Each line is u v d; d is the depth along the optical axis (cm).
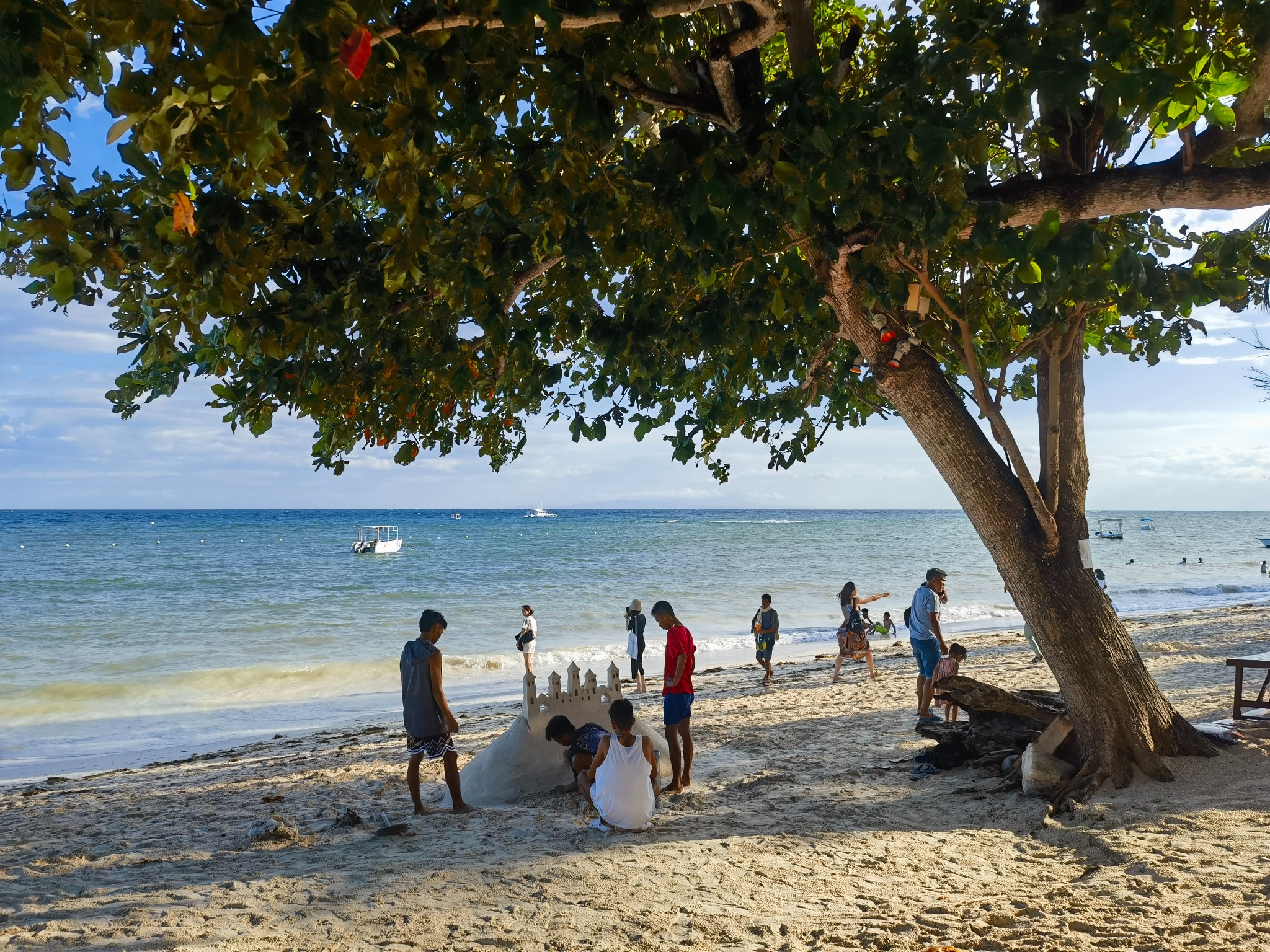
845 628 1631
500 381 728
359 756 1153
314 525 14800
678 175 477
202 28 294
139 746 1570
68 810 915
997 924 430
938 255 690
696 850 591
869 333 678
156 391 546
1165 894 445
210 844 701
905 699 1250
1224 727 737
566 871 544
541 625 3219
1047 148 592
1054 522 658
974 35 440
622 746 661
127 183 368
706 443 1002
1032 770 668
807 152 447
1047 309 593
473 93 438
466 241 466
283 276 472
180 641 2919
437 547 8256
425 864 578
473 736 1225
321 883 543
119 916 490
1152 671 1286
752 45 499
